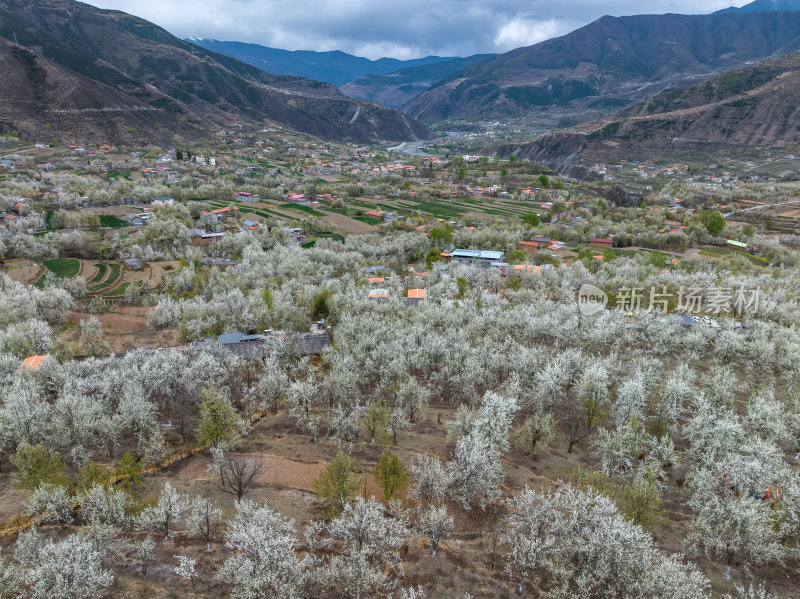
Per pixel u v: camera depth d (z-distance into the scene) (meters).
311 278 129.12
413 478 51.06
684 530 45.91
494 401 57.09
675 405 59.25
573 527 40.31
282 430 63.41
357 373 70.44
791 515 42.03
